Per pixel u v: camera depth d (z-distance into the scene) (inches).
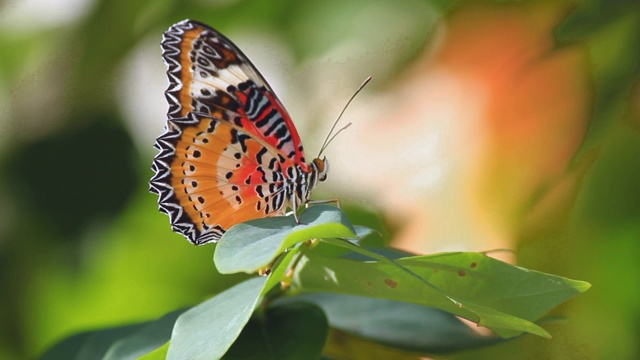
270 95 37.7
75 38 41.8
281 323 36.5
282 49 41.6
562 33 38.6
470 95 39.7
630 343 39.5
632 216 38.9
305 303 36.7
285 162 37.9
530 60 39.4
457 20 40.1
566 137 39.1
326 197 40.6
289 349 36.3
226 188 37.7
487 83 39.5
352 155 40.6
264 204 37.9
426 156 39.9
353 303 37.5
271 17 41.7
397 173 40.1
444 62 40.1
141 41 41.6
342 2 41.3
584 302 39.5
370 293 36.4
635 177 38.8
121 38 41.6
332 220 35.4
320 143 40.9
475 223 39.4
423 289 36.1
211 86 37.4
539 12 39.5
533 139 39.2
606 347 39.6
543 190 39.2
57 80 42.1
